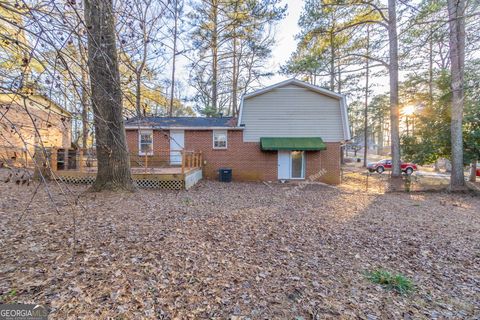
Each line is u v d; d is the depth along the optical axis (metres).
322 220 6.83
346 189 13.26
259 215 7.01
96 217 5.75
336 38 16.50
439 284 3.74
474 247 5.21
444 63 16.47
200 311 2.82
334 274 3.86
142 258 3.89
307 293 3.30
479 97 13.50
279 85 14.78
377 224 6.66
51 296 2.84
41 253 3.87
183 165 10.88
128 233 4.88
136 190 8.38
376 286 3.57
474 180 17.53
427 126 15.40
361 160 39.62
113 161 8.03
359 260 4.41
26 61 1.99
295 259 4.31
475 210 8.93
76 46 2.49
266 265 4.02
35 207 6.37
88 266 3.55
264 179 15.16
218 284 3.38
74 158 11.40
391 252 4.83
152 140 14.71
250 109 15.12
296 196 10.63
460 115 12.55
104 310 2.70
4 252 3.85
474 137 13.19
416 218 7.50
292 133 15.12
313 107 15.08
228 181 14.59
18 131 2.36
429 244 5.31
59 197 7.44
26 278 3.17
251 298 3.12
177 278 3.44
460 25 10.54
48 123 2.57
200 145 15.13
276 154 15.18
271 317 2.80
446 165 27.48
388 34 14.48
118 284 3.17
